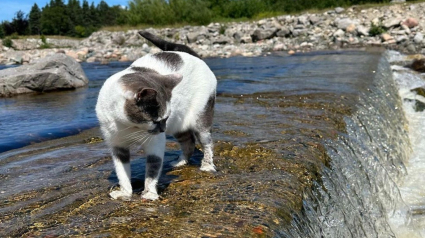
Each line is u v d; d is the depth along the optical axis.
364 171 1.46
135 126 0.93
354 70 2.99
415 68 3.54
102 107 0.93
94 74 3.78
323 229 1.03
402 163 1.82
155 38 1.44
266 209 0.90
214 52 5.31
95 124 1.79
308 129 1.53
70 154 1.34
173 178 1.11
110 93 0.91
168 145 1.44
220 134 1.49
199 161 1.26
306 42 5.52
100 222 0.85
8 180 1.12
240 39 6.03
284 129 1.54
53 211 0.91
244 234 0.80
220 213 0.88
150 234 0.80
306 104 1.96
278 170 1.13
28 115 2.02
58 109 2.16
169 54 1.12
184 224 0.84
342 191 1.23
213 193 0.99
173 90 1.05
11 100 2.51
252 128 1.57
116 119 0.92
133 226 0.83
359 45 5.13
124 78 0.93
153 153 0.98
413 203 1.55
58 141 1.54
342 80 2.58
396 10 6.00
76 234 0.80
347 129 1.65
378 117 2.01
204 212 0.89
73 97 2.57
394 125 2.16
